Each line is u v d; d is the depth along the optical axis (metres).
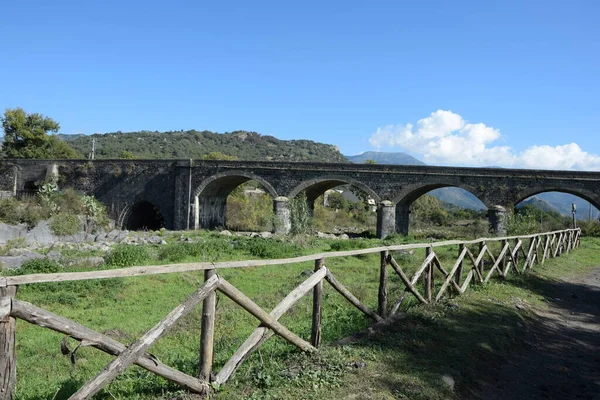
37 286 12.41
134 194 48.34
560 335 9.43
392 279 13.98
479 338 7.96
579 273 18.22
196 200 45.28
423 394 5.62
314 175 41.28
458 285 11.00
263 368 5.75
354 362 6.21
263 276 15.20
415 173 38.12
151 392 5.09
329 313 9.74
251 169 43.34
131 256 17.45
